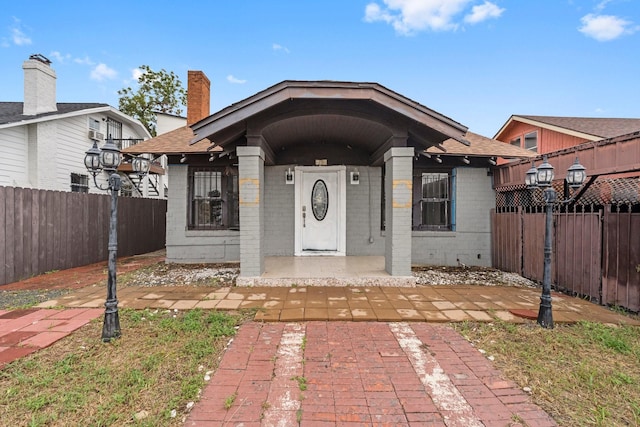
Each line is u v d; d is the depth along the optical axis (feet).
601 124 41.88
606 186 16.10
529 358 10.55
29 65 34.78
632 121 44.04
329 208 27.09
